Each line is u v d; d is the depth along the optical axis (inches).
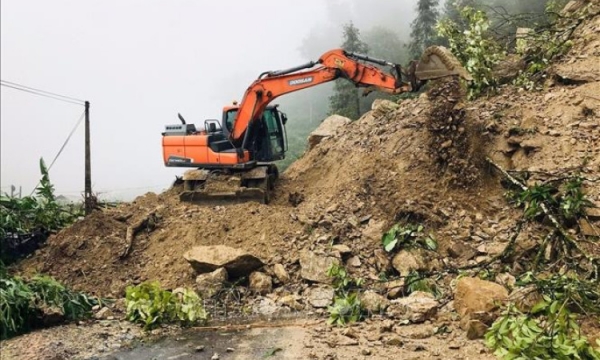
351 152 390.9
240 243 320.2
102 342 231.5
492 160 320.5
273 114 427.5
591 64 356.8
